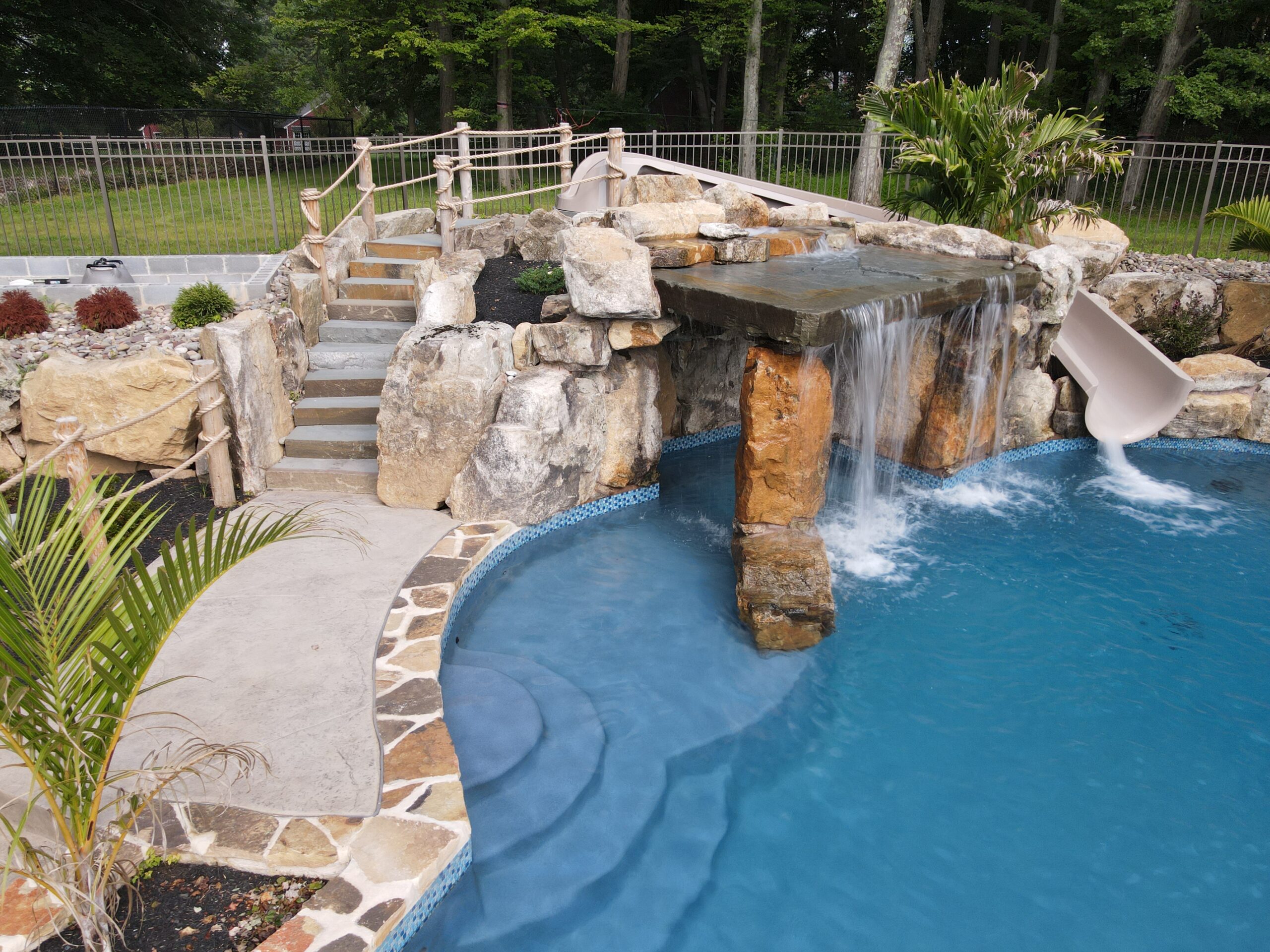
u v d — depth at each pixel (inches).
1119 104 853.2
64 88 1018.1
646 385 344.5
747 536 290.0
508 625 267.6
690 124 1162.0
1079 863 187.8
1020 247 374.3
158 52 1027.9
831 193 840.9
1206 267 494.6
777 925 170.4
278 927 146.3
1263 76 762.2
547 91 1032.8
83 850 134.2
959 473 380.8
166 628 132.0
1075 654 263.0
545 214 450.9
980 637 271.0
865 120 690.8
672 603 282.4
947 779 212.4
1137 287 456.1
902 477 391.2
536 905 169.5
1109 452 420.8
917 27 983.6
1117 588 299.9
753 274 326.0
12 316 367.6
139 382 317.7
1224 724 233.0
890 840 193.5
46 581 124.6
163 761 179.6
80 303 380.2
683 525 338.6
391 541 290.2
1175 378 412.8
